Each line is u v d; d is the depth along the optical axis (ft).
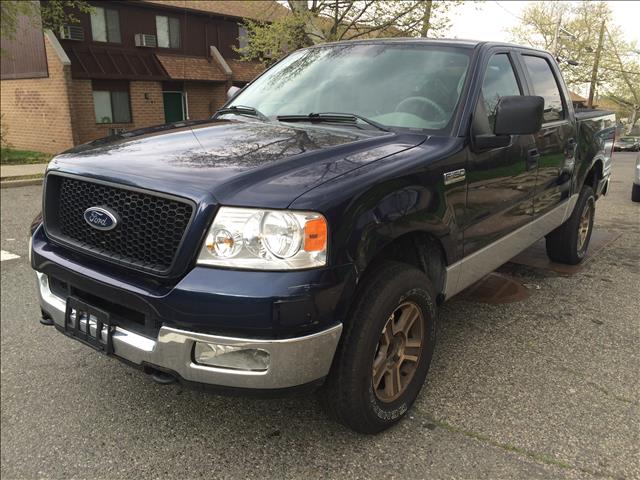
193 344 7.06
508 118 9.64
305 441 8.68
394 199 7.93
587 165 16.35
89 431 9.16
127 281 7.49
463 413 9.30
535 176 12.62
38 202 31.32
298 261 6.82
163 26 65.46
